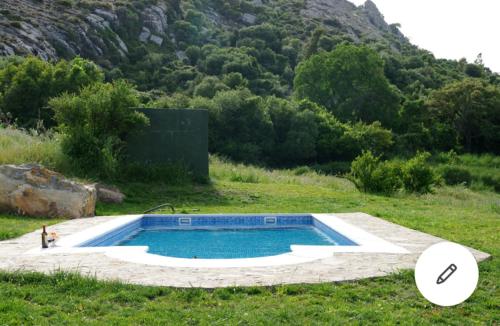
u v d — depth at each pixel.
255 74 61.78
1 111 25.16
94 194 12.57
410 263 6.53
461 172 40.97
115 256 6.89
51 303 4.91
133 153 17.41
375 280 5.73
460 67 84.69
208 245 10.22
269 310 4.77
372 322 4.55
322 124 43.38
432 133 52.62
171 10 74.88
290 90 64.44
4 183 11.39
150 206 14.09
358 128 44.97
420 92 63.34
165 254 9.30
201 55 66.69
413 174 19.12
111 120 16.23
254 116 38.88
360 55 55.09
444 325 4.55
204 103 37.94
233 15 89.62
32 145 14.28
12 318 4.47
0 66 32.16
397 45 109.50
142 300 5.00
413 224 10.64
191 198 15.30
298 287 5.38
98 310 4.77
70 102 15.80
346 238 9.16
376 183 18.38
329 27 98.06
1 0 52.88
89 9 60.72
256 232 11.75
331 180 23.39
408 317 4.66
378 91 54.88
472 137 55.00
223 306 4.88
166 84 55.91
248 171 20.89
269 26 78.75
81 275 5.76
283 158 41.56
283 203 15.12
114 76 51.72
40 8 55.62
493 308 5.00
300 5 109.25
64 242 8.13
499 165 46.50
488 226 10.42
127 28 64.06
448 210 13.78
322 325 4.46
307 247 7.64
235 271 6.07
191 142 17.81
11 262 6.45
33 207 11.38
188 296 5.11
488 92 53.97
